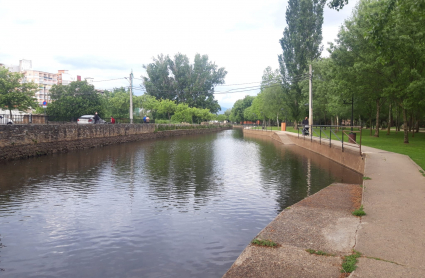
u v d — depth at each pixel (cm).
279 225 644
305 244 534
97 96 4700
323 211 746
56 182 1305
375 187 919
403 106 2194
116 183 1303
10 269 577
